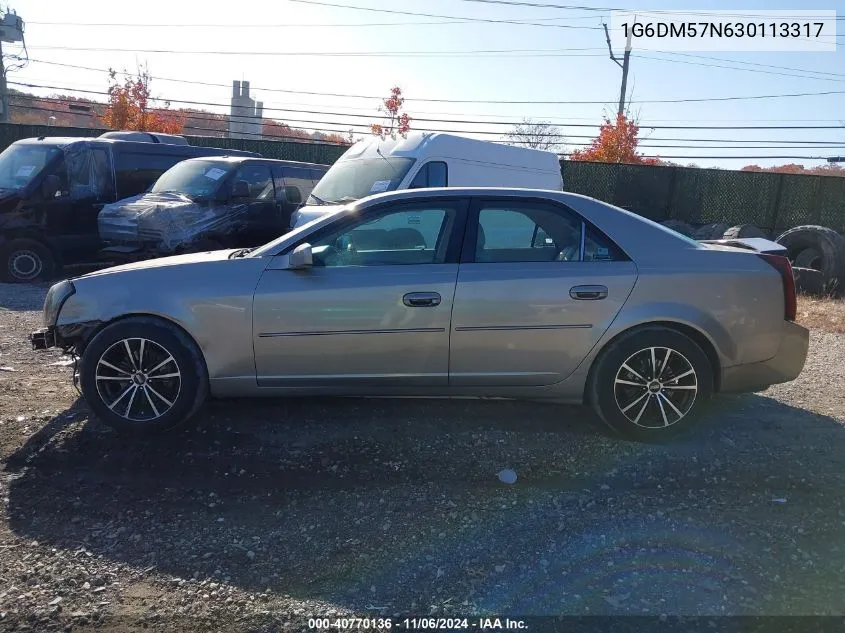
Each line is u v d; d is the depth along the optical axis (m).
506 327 4.39
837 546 3.40
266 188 11.49
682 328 4.50
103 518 3.65
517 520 3.64
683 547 3.38
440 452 4.37
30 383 5.54
